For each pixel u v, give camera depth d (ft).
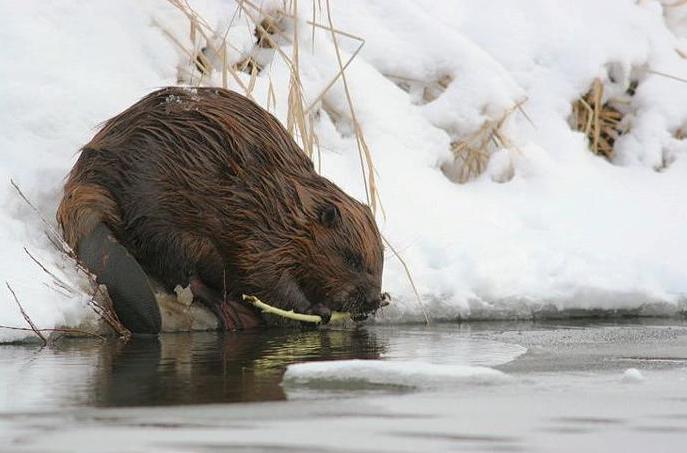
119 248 32.73
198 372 25.61
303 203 35.12
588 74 49.52
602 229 43.80
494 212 43.27
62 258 33.50
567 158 47.34
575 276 40.57
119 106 38.75
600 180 46.88
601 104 50.26
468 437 18.52
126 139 34.30
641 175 48.62
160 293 34.58
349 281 35.55
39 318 30.83
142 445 17.26
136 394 22.38
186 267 34.40
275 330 35.35
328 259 35.35
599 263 41.50
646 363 28.19
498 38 49.39
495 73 47.09
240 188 34.42
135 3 41.73
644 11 53.11
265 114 35.60
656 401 22.25
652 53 52.19
